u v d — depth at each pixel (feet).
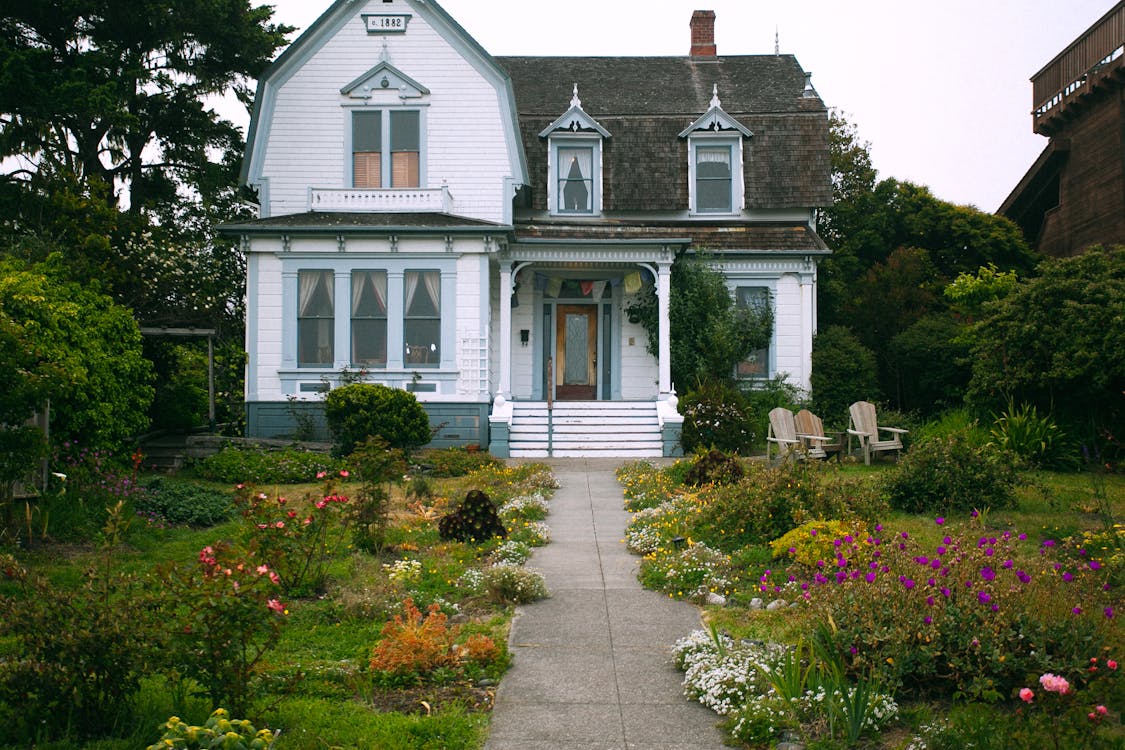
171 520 40.24
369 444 35.91
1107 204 82.23
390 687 21.70
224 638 17.78
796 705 19.25
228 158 88.89
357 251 67.72
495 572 29.37
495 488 49.39
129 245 66.39
